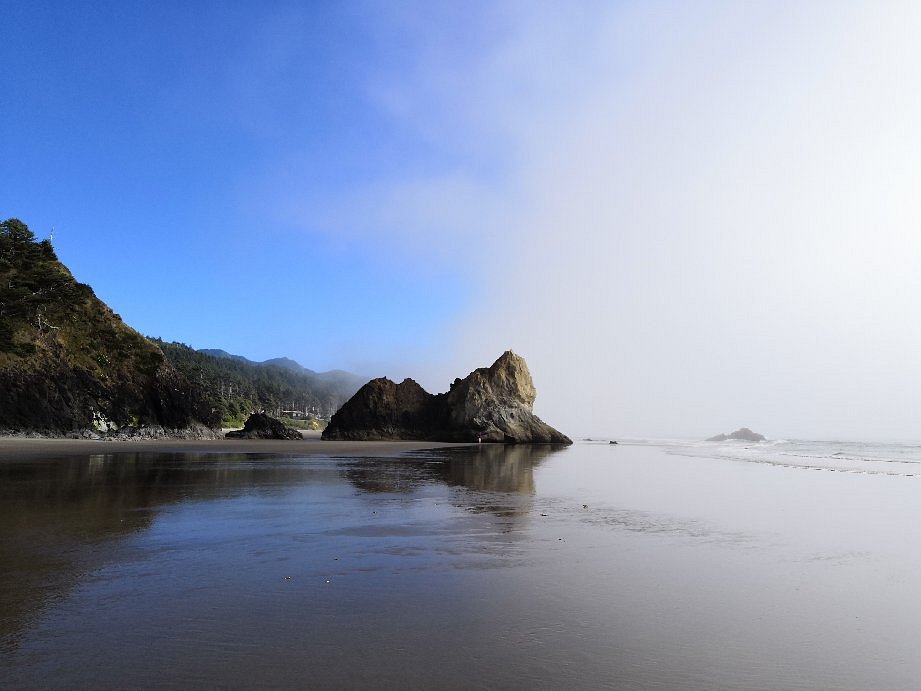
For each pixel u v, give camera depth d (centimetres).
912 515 1733
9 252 6544
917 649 629
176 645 577
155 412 7012
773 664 576
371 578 873
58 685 477
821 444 9912
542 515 1577
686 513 1680
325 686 488
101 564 921
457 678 513
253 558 991
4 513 1410
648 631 664
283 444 6134
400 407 8694
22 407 5550
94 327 6800
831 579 948
